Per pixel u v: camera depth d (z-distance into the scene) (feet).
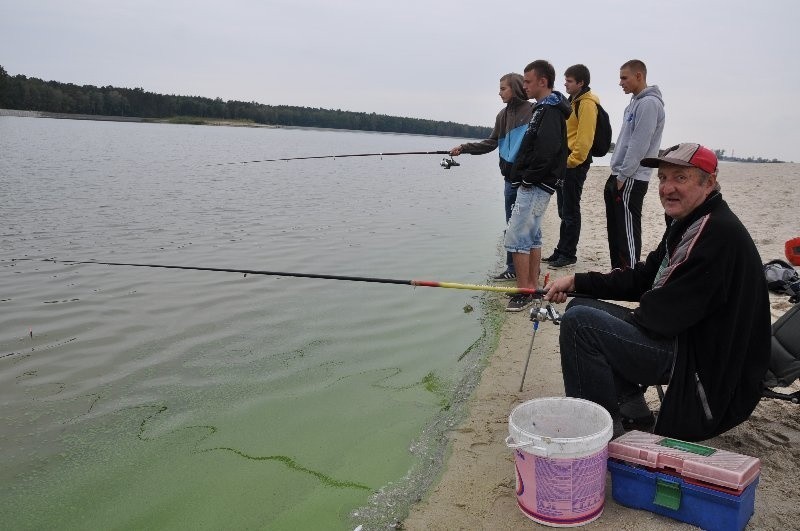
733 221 9.21
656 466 8.85
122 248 29.30
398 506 9.93
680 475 8.69
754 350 9.47
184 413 13.32
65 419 13.04
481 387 14.02
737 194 48.80
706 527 8.54
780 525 8.61
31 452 11.81
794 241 16.21
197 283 23.06
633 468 9.05
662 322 9.41
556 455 8.48
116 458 11.59
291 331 18.12
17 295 21.42
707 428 9.57
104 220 37.14
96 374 15.23
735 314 9.16
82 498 10.42
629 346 9.84
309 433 12.42
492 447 11.48
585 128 22.09
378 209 45.09
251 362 15.92
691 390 9.50
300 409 13.44
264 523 9.71
